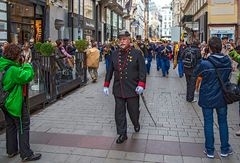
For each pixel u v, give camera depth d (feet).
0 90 16.40
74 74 40.42
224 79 17.22
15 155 17.69
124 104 19.93
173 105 31.35
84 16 104.58
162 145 19.47
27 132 16.96
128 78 19.60
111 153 18.02
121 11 180.04
